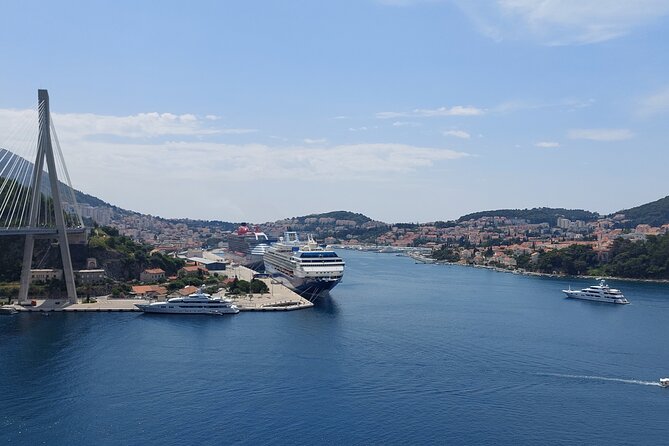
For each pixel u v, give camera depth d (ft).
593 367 536.01
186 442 365.20
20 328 651.25
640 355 581.94
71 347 569.23
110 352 553.64
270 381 476.95
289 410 417.28
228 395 443.73
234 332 647.56
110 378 477.77
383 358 550.77
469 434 384.68
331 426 391.65
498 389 469.98
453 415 415.03
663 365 545.03
